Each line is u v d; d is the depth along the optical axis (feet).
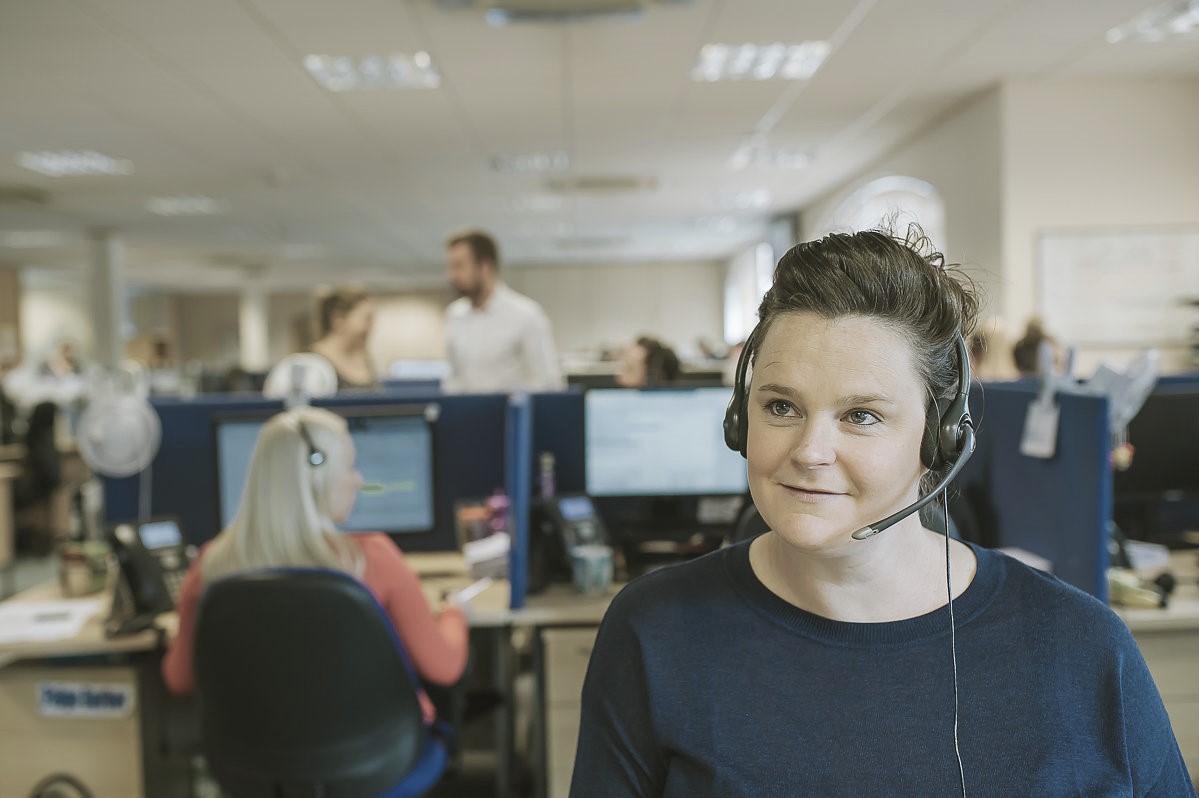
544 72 12.92
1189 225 13.98
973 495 5.80
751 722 1.72
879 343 1.63
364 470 6.37
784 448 1.66
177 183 20.66
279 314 48.91
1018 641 1.73
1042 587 1.81
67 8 10.07
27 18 10.35
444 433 6.75
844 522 1.62
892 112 15.69
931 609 1.76
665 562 6.00
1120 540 5.58
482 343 9.89
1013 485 5.33
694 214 27.43
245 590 3.82
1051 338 10.57
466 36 11.35
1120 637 1.75
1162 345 13.98
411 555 6.73
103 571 6.06
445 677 4.61
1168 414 6.08
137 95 13.64
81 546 6.09
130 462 6.37
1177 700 4.96
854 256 1.69
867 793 1.64
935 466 1.72
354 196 23.07
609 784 1.84
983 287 1.82
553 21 10.61
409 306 48.55
